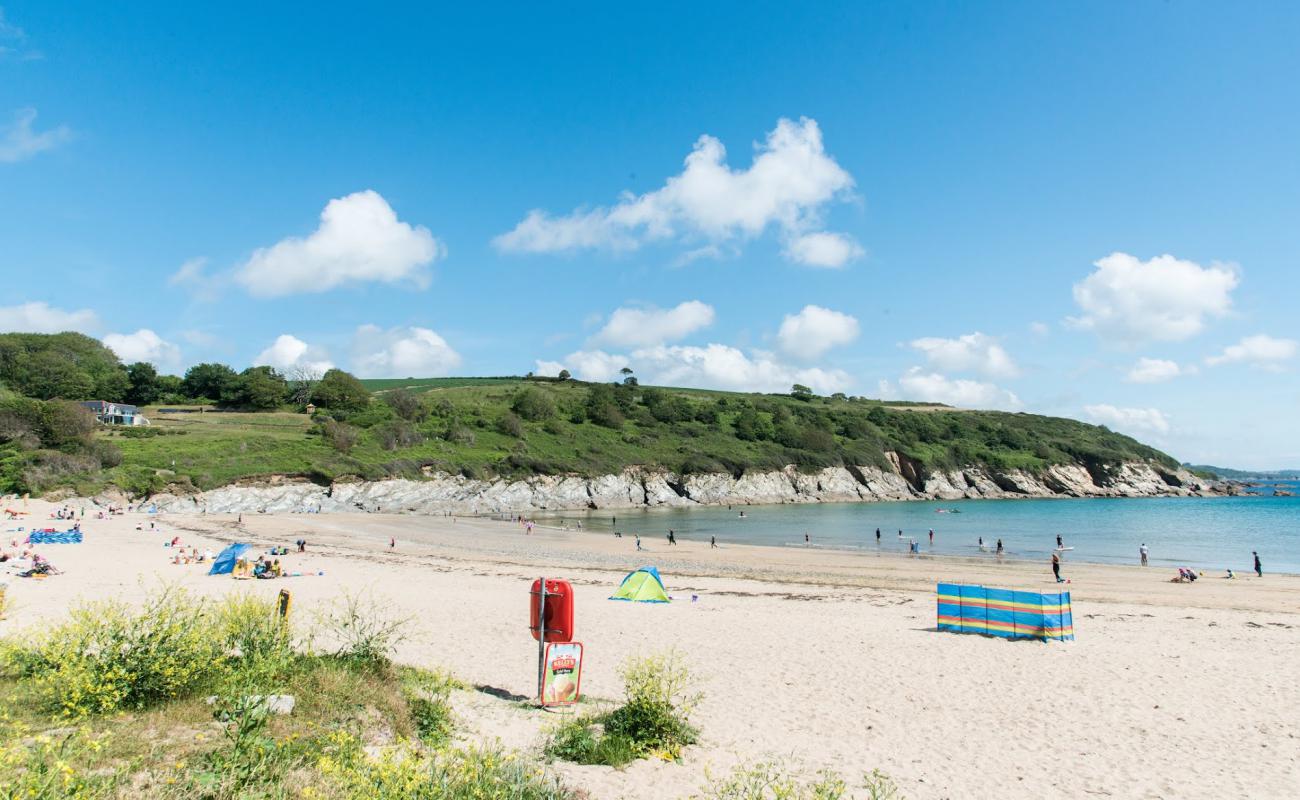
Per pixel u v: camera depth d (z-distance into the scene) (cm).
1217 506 12181
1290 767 995
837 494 13238
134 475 7675
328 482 8831
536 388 15575
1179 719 1217
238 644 1034
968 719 1211
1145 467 16100
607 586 2969
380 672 1095
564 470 11038
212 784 595
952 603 1988
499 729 1016
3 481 6900
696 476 12012
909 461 14450
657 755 934
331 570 3253
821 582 3231
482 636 1808
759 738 1084
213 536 4997
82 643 891
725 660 1631
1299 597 2808
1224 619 2230
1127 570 3919
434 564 3697
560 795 735
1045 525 7938
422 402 12638
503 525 7469
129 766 628
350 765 635
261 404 11925
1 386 10225
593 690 1348
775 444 13838
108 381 11719
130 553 3644
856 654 1695
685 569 3775
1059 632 1838
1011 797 881
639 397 16400
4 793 489
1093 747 1074
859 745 1070
